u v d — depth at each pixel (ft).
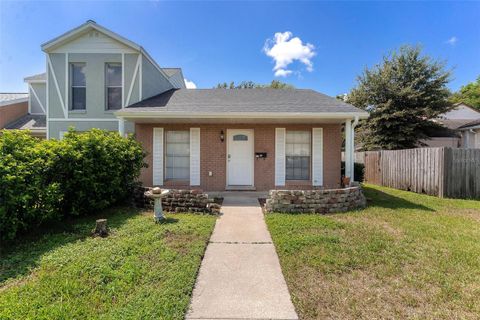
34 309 7.44
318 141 28.76
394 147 53.62
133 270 9.71
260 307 8.02
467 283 9.32
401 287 9.06
